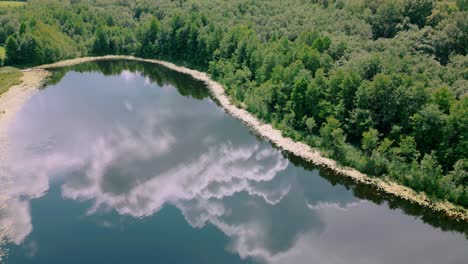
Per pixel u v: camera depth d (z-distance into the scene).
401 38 98.75
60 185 60.34
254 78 100.31
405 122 64.94
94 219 52.53
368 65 75.75
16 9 171.50
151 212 54.28
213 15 142.62
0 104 95.00
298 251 47.94
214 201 57.66
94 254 46.25
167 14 163.12
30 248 47.06
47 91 106.50
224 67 110.12
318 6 138.50
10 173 63.47
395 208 57.44
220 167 67.19
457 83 72.44
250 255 46.88
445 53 92.88
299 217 55.03
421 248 49.28
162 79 120.69
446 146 59.59
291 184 63.28
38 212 53.81
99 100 99.38
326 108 73.31
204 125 84.00
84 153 70.44
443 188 57.22
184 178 63.22
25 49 132.88
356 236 51.34
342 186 62.88
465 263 46.81
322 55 87.00
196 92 107.44
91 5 183.50
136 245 47.84
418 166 60.94
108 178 62.47
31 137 76.69
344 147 67.62
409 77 67.50
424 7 107.88
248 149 73.81
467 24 91.00
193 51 133.62
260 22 134.12
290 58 90.88
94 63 141.00
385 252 48.22
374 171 63.66
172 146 73.69
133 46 151.12
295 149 72.88
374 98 67.75
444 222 54.09
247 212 55.59
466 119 57.72
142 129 81.31
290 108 79.06
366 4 123.44
